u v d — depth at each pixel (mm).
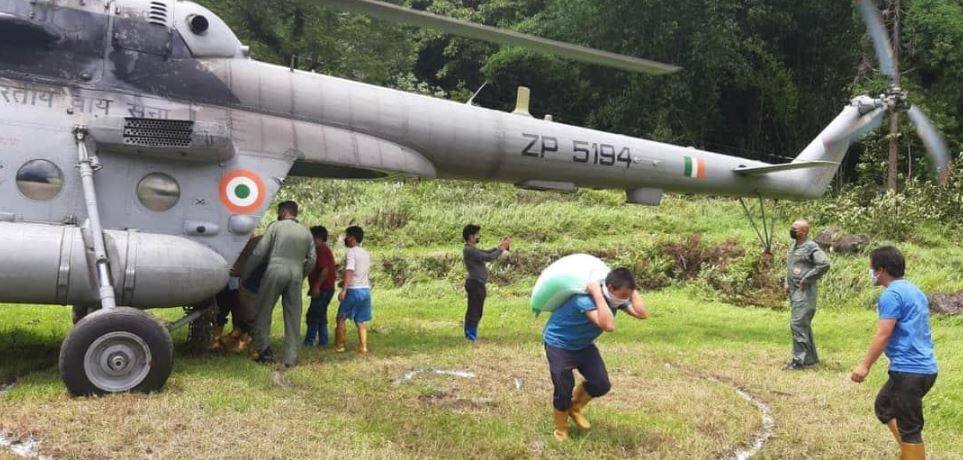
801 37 26688
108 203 6234
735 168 10414
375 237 16062
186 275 6062
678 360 7645
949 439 5031
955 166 18547
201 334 7121
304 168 8180
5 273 5348
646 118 25672
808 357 7559
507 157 8531
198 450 4145
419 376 6434
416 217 17125
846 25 25375
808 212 18578
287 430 4559
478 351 7602
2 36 6027
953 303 11273
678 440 4727
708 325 10438
